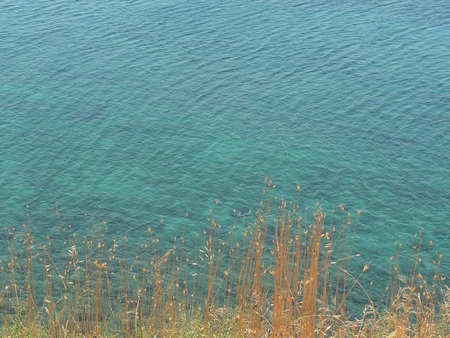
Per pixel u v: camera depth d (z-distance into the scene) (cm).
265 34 5188
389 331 933
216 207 3008
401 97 4159
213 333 997
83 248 2452
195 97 4188
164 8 5741
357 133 3756
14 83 4272
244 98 4175
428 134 3722
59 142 3591
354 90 4266
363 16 5606
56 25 5288
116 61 4666
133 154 3503
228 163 3428
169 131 3766
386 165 3428
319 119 3916
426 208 3033
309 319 823
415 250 2633
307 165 3428
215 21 5447
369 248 2631
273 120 3909
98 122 3838
